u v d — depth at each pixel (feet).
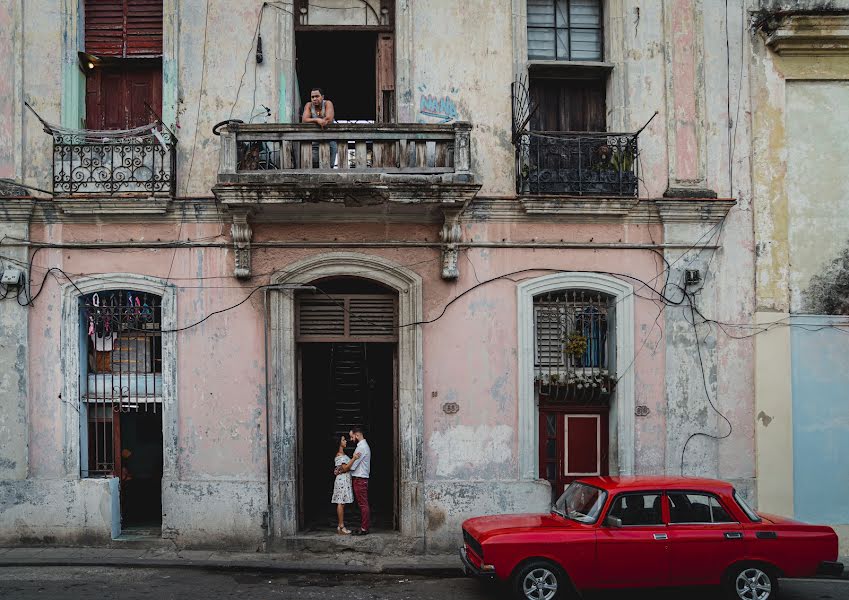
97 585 26.45
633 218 32.94
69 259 31.86
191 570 28.73
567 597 23.59
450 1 33.14
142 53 33.27
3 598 24.72
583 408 33.76
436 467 31.96
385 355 37.14
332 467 37.19
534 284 32.58
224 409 31.68
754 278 33.19
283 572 28.71
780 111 33.58
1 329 31.45
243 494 31.32
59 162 31.42
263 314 31.91
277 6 32.81
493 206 32.42
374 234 32.40
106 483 31.19
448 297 32.35
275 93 32.53
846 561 31.55
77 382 31.71
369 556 30.71
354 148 31.22
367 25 33.81
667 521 24.13
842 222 33.63
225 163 29.96
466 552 25.77
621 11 33.65
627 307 32.76
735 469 32.63
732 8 33.76
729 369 32.91
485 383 32.27
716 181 33.22
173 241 31.99
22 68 32.07
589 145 32.73
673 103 33.22
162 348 31.89
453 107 32.83
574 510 25.27
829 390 33.17
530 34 34.50
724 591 23.73
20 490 31.01
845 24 32.94
